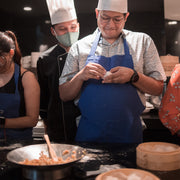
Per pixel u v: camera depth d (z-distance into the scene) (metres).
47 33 3.54
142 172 1.01
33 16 3.55
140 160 1.21
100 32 1.80
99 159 1.32
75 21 2.21
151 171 1.17
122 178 0.99
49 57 2.41
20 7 3.56
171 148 1.25
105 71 1.62
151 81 1.70
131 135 1.69
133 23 3.38
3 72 1.89
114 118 1.67
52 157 1.22
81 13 3.39
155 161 1.18
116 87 1.67
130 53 1.75
